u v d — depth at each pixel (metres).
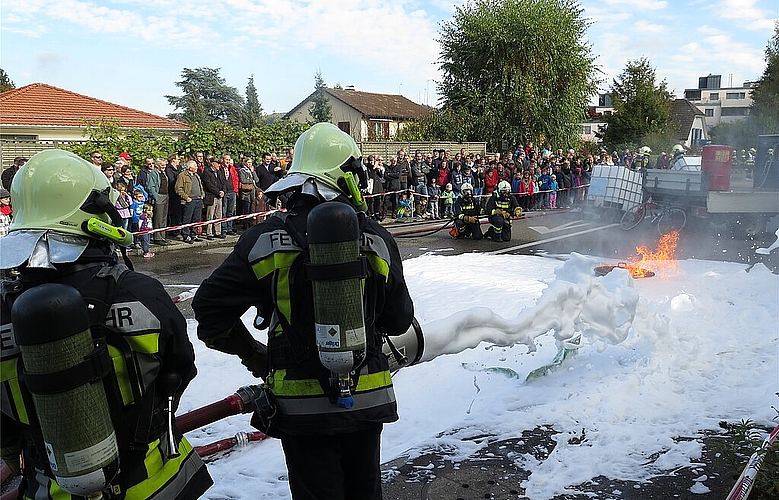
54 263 1.74
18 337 1.55
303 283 2.22
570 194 21.88
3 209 8.12
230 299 2.29
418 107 55.12
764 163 14.00
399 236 15.10
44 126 22.48
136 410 1.80
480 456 3.76
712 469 3.58
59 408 1.56
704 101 109.38
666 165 23.12
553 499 3.31
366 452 2.41
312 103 52.66
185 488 1.95
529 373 4.98
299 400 2.26
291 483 2.38
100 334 1.73
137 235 12.49
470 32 32.03
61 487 1.65
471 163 19.66
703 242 13.24
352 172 2.45
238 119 56.56
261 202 15.23
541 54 31.70
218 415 2.68
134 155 15.76
